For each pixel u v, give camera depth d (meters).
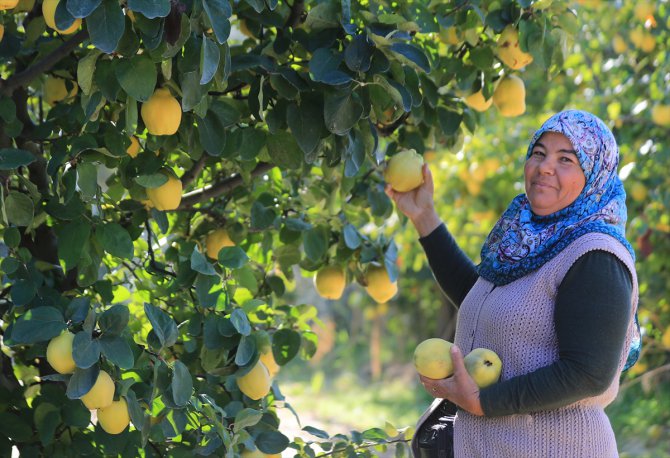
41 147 2.83
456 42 2.89
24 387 2.67
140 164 2.49
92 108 2.28
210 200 3.20
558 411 2.21
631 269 2.15
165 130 2.31
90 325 2.14
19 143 2.72
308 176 3.25
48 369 2.84
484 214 7.14
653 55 5.52
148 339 2.33
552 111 6.71
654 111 5.05
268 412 2.79
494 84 3.05
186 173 2.89
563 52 2.80
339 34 2.48
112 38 1.97
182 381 2.29
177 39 2.07
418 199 2.88
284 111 2.50
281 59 2.61
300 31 2.52
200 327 2.58
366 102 2.42
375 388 11.48
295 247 3.14
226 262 2.55
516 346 2.22
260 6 2.33
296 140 2.43
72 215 2.38
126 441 2.43
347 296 13.41
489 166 6.71
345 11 2.38
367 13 2.44
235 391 2.79
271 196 3.02
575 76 6.18
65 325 2.15
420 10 2.71
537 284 2.21
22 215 2.35
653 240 5.54
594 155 2.24
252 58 2.49
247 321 2.45
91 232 2.46
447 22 2.75
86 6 1.92
